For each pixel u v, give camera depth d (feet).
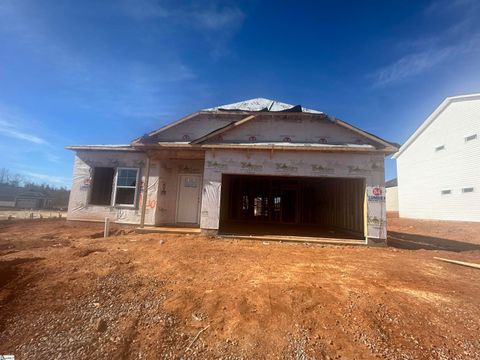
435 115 65.57
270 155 31.07
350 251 24.80
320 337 10.06
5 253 18.81
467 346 9.67
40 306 11.91
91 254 19.57
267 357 9.09
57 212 87.45
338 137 32.07
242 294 13.16
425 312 11.91
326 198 50.47
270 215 57.57
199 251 21.89
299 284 14.69
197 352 9.31
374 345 9.65
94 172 37.99
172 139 39.47
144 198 34.81
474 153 55.72
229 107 44.96
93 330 10.39
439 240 36.76
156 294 13.19
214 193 30.94
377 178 29.35
